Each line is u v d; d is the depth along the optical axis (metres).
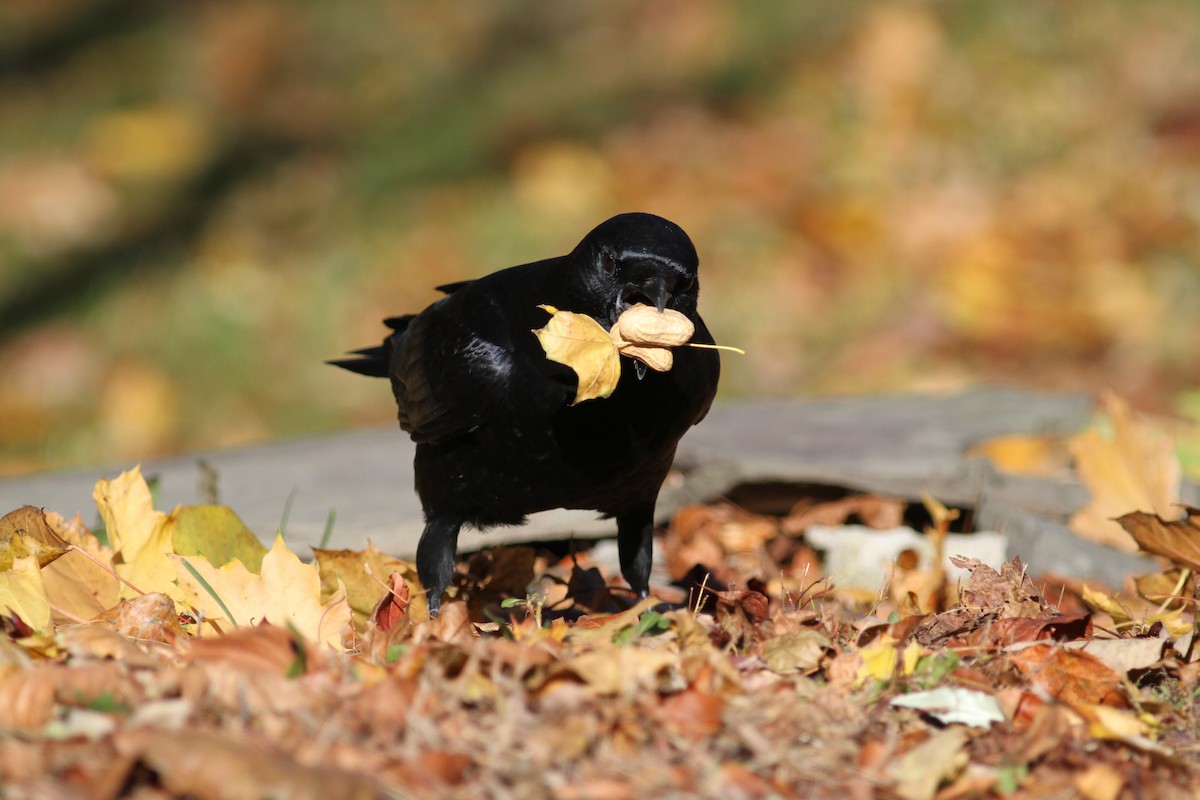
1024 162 20.03
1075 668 5.83
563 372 7.15
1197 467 12.67
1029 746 5.16
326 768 4.50
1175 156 19.73
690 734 5.05
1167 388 16.09
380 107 21.42
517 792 4.65
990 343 17.11
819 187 19.67
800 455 10.68
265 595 6.59
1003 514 10.05
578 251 7.01
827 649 6.04
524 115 20.97
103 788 4.39
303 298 18.08
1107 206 19.12
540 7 22.86
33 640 5.56
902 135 20.42
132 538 7.19
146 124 21.16
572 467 7.34
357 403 16.94
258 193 19.86
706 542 9.41
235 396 17.14
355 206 19.47
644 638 5.98
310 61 22.23
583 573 8.13
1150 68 21.25
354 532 9.30
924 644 6.28
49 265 19.03
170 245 19.05
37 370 17.55
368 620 6.87
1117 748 5.35
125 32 23.05
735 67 21.64
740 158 20.11
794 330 17.45
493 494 7.65
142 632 6.36
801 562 9.56
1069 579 9.17
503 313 7.45
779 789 4.84
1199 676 5.95
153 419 16.98
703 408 7.55
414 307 18.02
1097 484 9.73
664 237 6.79
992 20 21.92
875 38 21.50
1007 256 18.36
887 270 18.30
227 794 4.34
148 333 17.86
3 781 4.47
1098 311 17.34
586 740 4.89
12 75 22.38
